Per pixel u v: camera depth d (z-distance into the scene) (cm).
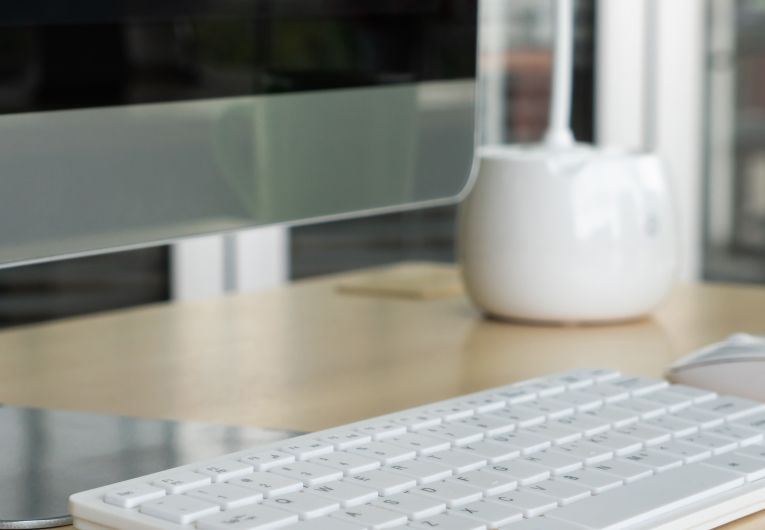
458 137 83
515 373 82
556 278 97
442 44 81
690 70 310
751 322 101
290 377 81
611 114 291
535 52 271
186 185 66
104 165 62
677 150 310
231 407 72
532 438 56
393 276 128
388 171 78
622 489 49
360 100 76
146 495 46
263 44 70
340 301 114
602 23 288
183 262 177
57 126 60
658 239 99
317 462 51
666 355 87
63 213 61
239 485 47
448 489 48
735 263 330
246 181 70
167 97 65
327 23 73
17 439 62
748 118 323
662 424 60
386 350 90
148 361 87
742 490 51
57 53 60
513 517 45
